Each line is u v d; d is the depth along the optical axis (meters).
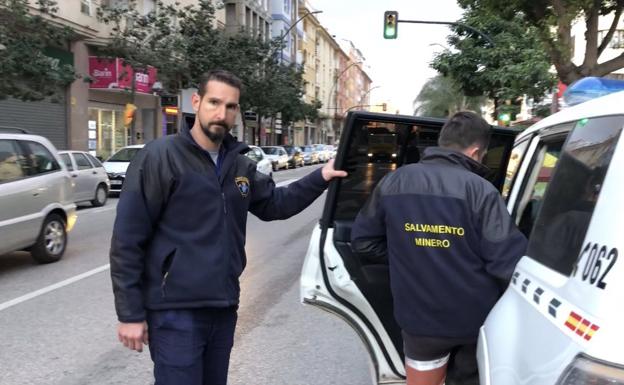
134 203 2.50
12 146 7.81
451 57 23.17
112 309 6.06
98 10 23.62
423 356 2.56
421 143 3.26
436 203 2.43
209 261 2.55
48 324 5.55
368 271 3.10
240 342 5.15
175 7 30.88
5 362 4.61
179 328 2.53
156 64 23.70
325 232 3.16
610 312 1.43
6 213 7.41
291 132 65.19
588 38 9.42
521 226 2.70
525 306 1.90
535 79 16.02
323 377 4.38
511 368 1.82
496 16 11.20
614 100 1.93
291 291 6.98
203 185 2.55
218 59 27.89
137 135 29.00
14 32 15.52
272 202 2.98
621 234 1.51
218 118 2.58
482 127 2.59
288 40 57.06
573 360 1.46
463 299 2.39
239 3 42.91
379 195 2.63
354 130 3.14
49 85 16.70
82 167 15.59
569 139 2.16
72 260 8.69
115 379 4.30
